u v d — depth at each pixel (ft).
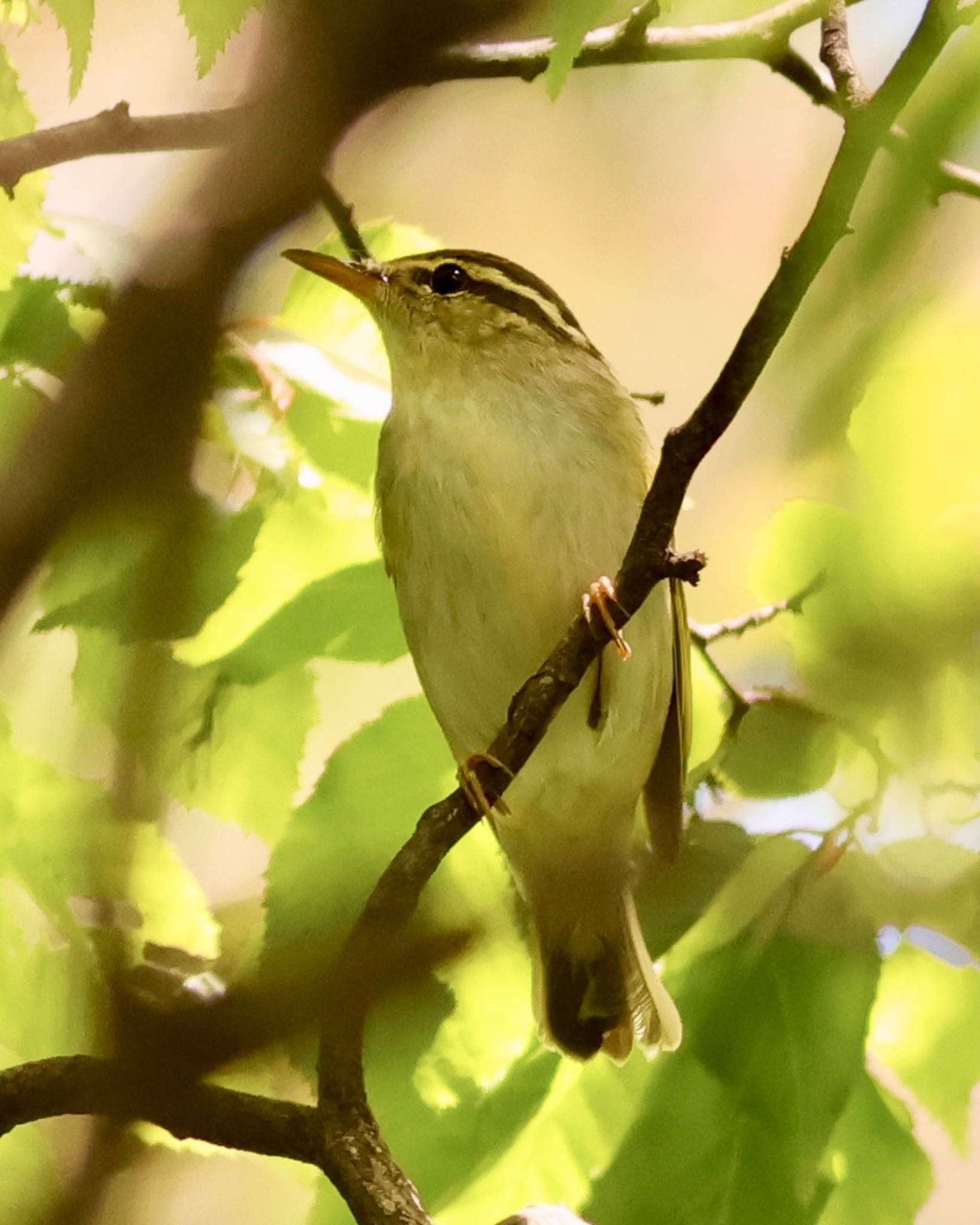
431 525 23.29
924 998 19.79
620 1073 19.75
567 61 12.66
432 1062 19.84
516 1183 18.97
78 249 21.53
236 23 16.14
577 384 24.40
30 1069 16.21
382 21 16.52
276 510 21.59
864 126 13.00
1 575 17.33
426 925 21.42
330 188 23.22
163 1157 23.34
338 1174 16.15
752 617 21.35
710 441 16.34
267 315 24.89
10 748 19.89
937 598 20.26
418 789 21.48
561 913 24.57
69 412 17.71
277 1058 19.40
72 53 15.81
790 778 20.63
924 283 13.03
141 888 19.76
